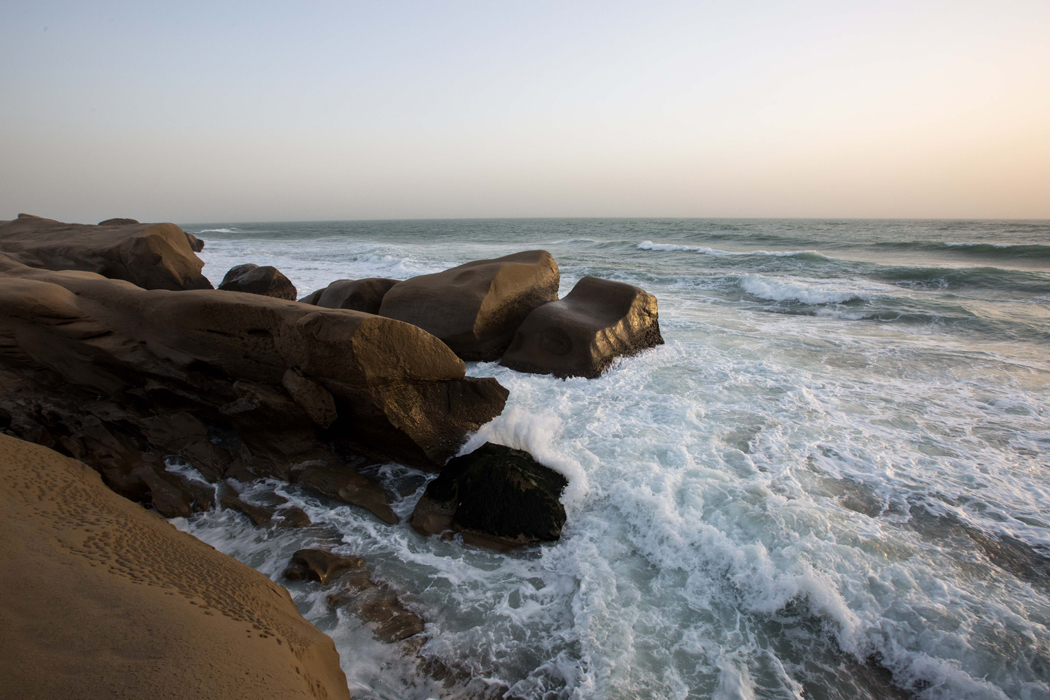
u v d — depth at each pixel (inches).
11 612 74.8
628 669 104.7
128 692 64.0
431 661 107.0
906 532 144.6
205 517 151.4
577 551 138.7
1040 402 234.8
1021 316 380.8
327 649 96.7
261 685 71.2
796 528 141.3
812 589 120.5
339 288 334.3
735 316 409.1
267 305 175.5
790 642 112.5
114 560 95.0
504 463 159.2
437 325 272.4
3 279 207.5
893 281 561.0
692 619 117.5
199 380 185.5
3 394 180.1
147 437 177.3
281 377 173.6
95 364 196.2
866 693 102.0
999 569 131.0
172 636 76.0
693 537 139.0
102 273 426.3
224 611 89.2
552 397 233.3
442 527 148.3
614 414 215.9
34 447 135.2
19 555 88.0
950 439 200.1
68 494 117.3
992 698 100.0
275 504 157.0
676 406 223.5
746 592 124.2
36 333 192.5
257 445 173.8
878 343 327.3
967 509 155.9
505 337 292.8
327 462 172.2
